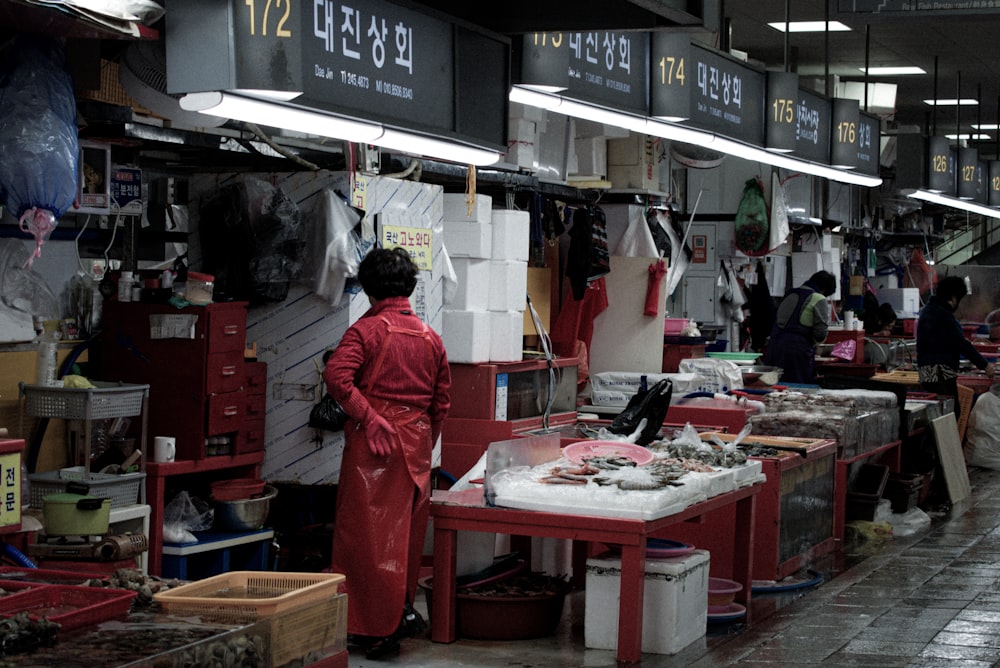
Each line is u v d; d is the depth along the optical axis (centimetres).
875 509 865
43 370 557
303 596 380
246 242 608
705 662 529
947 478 1015
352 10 444
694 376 880
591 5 513
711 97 713
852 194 1541
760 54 1391
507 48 537
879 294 1839
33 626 328
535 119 837
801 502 745
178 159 672
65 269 594
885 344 1541
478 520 545
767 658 536
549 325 904
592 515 527
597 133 919
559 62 553
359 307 626
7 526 446
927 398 1085
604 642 548
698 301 1212
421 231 678
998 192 1430
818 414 827
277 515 663
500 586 581
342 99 440
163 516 562
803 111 848
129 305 582
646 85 633
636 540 520
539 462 604
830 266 1469
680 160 1056
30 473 539
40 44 457
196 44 399
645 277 956
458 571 604
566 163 910
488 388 751
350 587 527
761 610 635
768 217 1156
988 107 1750
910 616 619
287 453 627
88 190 566
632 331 960
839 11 739
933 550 810
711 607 614
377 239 642
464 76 510
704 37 932
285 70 401
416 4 476
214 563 578
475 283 753
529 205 884
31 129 450
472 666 520
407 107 475
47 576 403
